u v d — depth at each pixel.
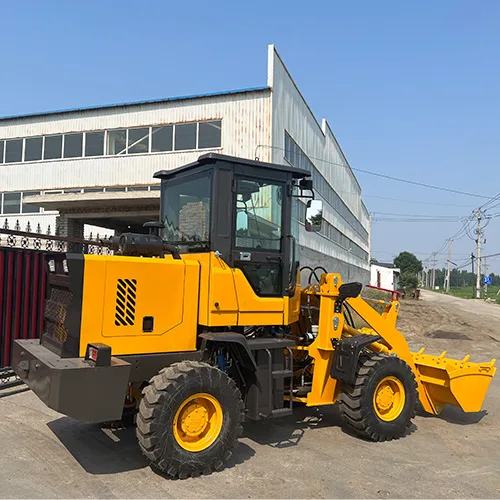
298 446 5.43
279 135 18.70
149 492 4.13
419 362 6.77
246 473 4.60
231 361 5.34
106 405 4.17
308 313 6.23
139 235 5.01
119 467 4.65
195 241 5.26
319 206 5.56
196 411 4.56
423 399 6.66
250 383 5.14
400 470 4.84
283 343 5.28
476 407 6.48
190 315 5.00
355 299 6.24
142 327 4.73
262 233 5.35
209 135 18.73
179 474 4.38
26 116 21.47
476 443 5.79
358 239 46.31
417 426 6.39
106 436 5.46
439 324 20.23
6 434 5.42
